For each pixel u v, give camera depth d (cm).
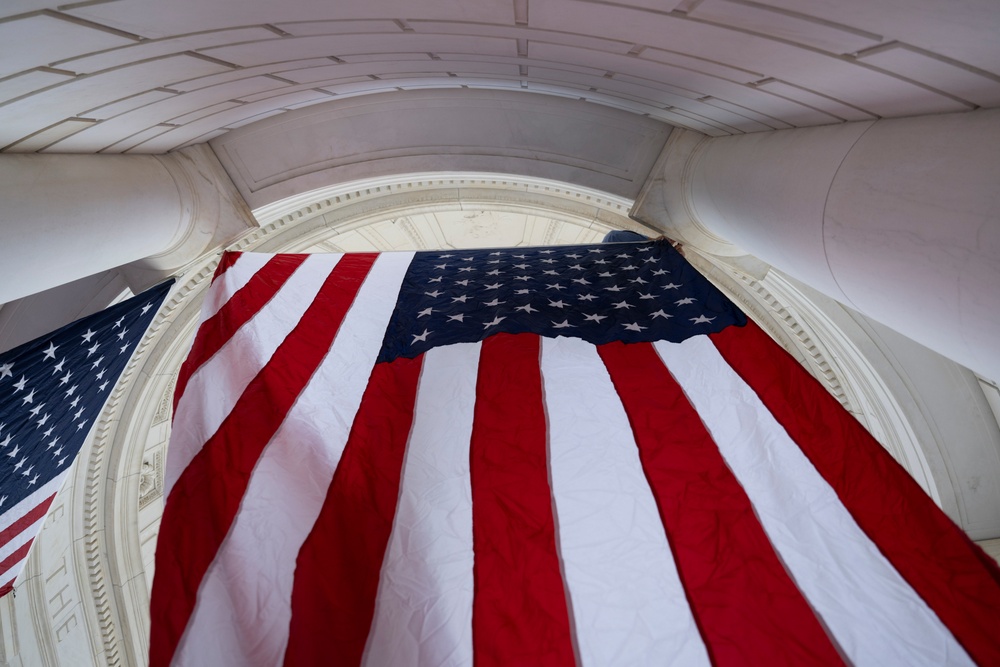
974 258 305
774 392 545
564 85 834
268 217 1203
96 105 488
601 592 412
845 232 437
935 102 348
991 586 391
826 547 426
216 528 466
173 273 970
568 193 1344
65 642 1181
